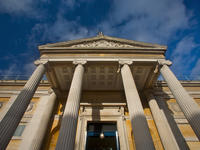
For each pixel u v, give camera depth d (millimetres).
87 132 16469
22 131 15305
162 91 20406
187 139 14812
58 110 18344
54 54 15852
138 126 9250
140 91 20078
